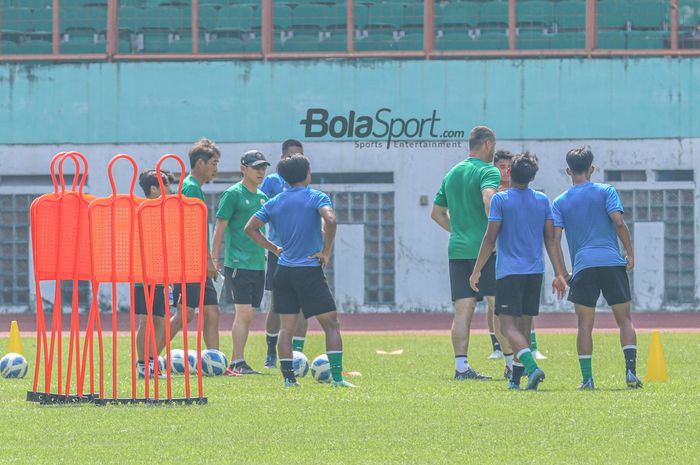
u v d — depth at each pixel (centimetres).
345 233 10800
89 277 4006
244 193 5169
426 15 10819
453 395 4056
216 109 10856
